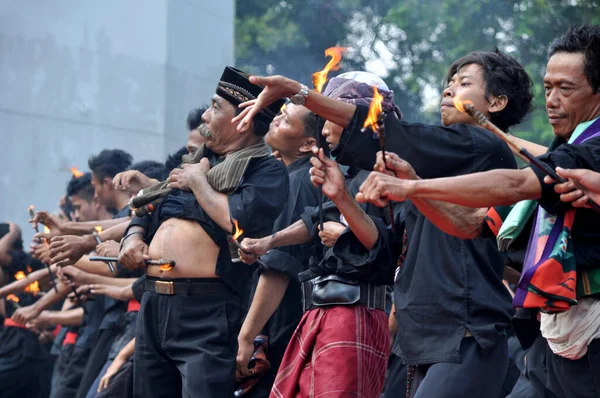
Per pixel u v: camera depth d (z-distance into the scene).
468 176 5.66
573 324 6.23
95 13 16.17
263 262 9.00
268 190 8.59
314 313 7.74
